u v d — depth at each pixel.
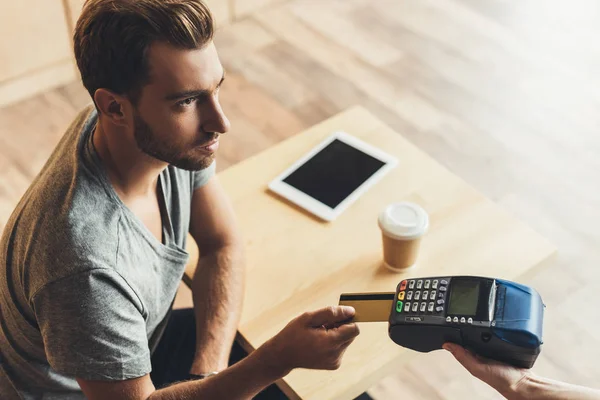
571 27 3.14
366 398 1.78
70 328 1.08
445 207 1.59
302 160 1.70
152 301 1.25
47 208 1.09
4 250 1.17
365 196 1.62
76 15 2.76
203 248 1.49
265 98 2.85
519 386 1.01
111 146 1.13
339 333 1.12
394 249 1.42
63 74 2.88
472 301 1.05
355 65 3.00
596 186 2.51
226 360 1.37
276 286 1.46
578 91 2.86
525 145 2.66
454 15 3.23
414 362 2.04
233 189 1.65
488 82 2.91
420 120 2.76
